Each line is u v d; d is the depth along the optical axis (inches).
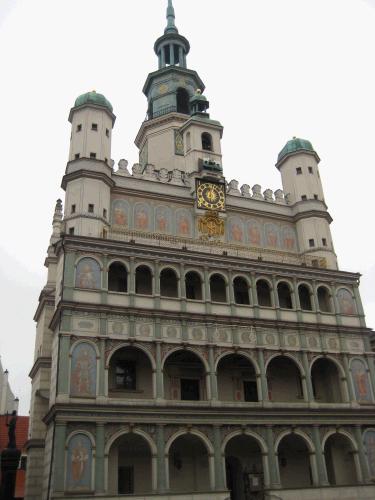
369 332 1863.9
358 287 1936.5
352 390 1727.4
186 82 2500.0
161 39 2682.1
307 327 1752.0
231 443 1637.6
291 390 1763.0
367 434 1688.0
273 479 1494.8
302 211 2126.0
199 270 1697.8
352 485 1573.6
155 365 1501.0
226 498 1405.0
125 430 1387.8
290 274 1831.9
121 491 1444.4
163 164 2253.9
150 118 2458.2
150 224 1887.3
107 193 1833.2
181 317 1588.3
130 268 1603.1
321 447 1592.0
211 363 1565.0
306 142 2298.2
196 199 1973.4
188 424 1455.5
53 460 1286.9
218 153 2145.7
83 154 1866.4
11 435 1186.6
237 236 2005.4
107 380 1425.9
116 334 1494.8
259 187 2159.2
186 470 1539.1
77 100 2004.2
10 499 1108.5
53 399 1425.9
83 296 1510.8
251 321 1675.7
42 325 1870.1
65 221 1756.9
